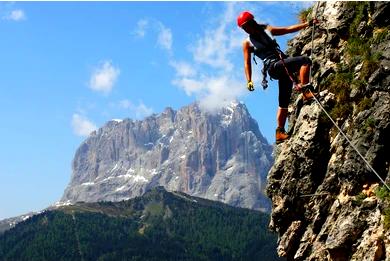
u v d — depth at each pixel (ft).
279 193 49.21
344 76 46.24
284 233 49.26
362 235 40.55
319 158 46.75
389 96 42.27
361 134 42.93
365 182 42.45
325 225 44.27
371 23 46.47
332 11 49.96
